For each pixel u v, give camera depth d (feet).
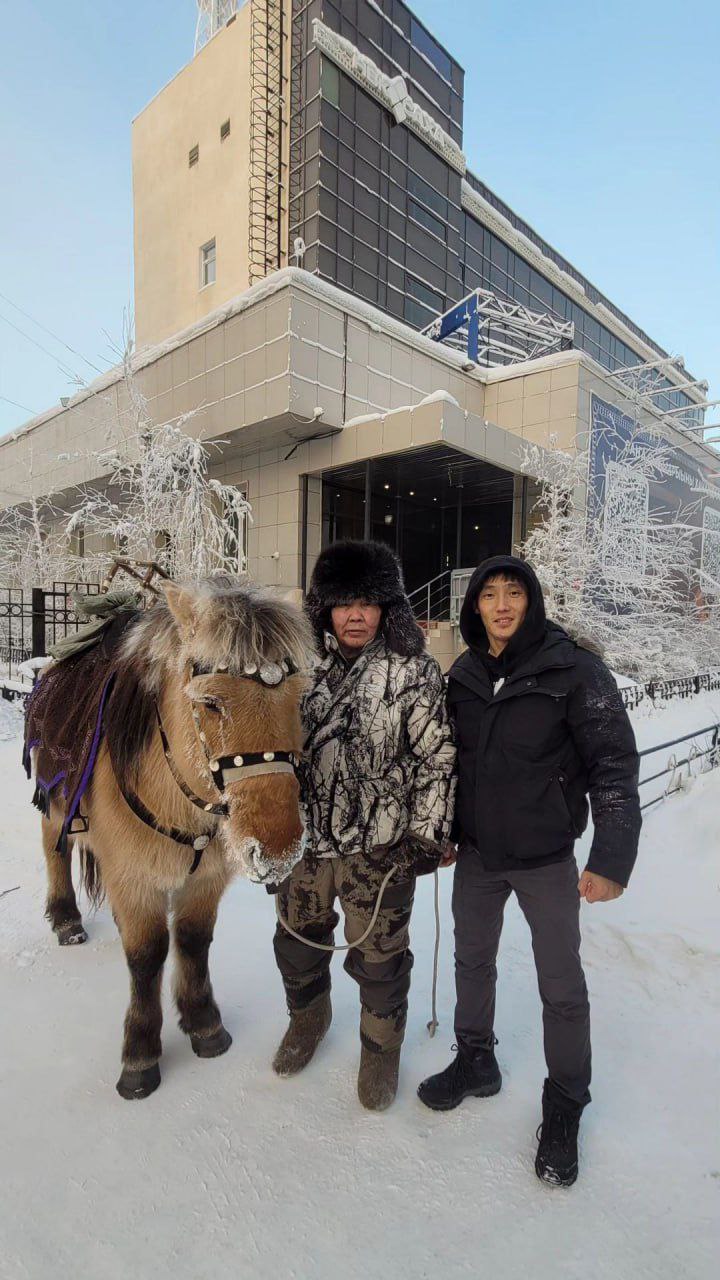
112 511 42.55
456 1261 5.20
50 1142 6.31
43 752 9.02
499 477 49.67
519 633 6.24
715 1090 7.05
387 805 6.49
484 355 77.82
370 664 6.52
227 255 62.03
